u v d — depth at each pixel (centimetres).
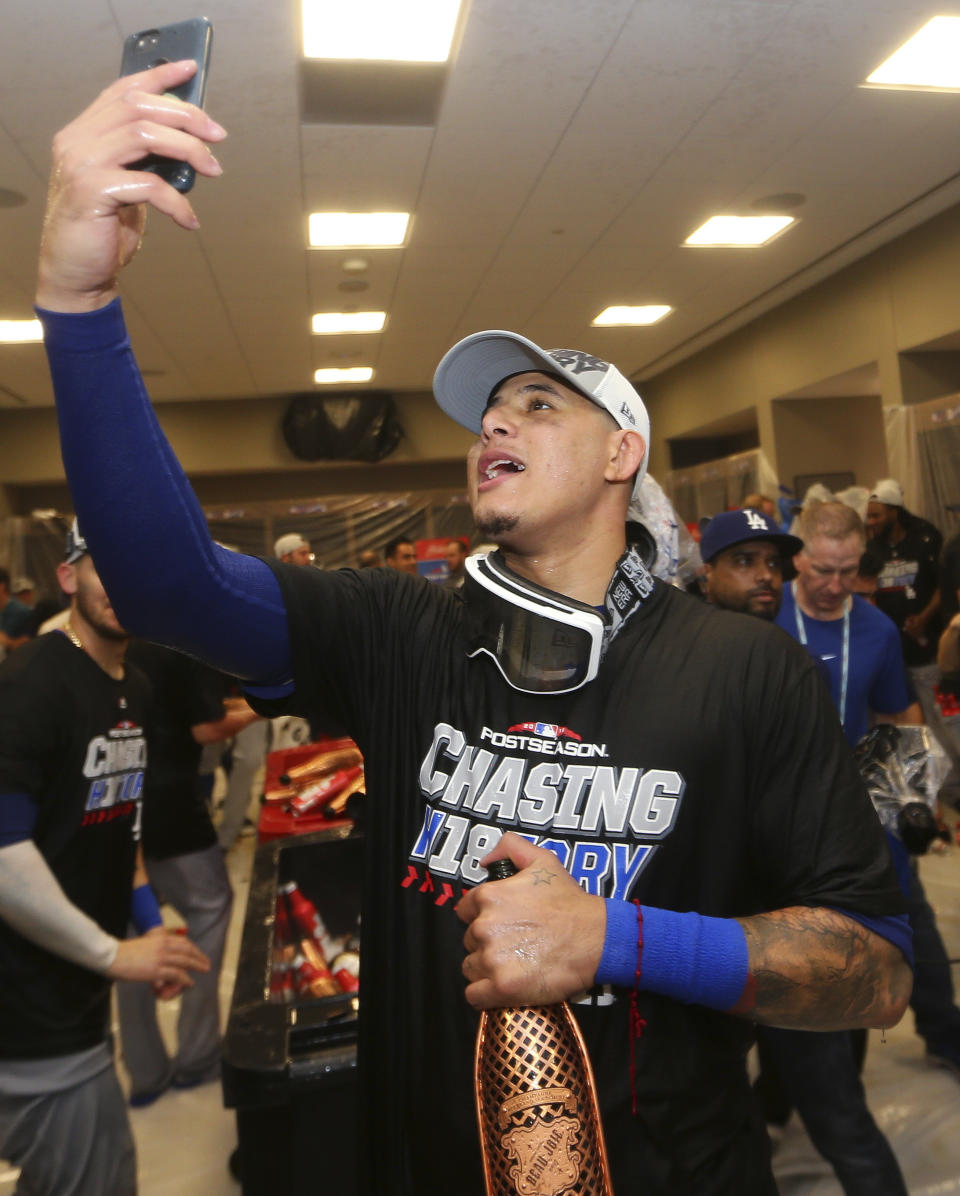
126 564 72
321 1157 141
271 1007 151
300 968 191
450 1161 78
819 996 75
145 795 249
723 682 82
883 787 150
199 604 76
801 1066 168
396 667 90
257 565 84
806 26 401
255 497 1221
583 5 376
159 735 249
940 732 445
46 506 1148
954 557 417
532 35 393
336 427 1116
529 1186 65
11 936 143
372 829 89
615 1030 77
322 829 241
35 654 154
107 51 382
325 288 719
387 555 687
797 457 912
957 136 523
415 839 86
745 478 862
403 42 399
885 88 459
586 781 80
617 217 611
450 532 1147
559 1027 70
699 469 944
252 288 702
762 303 855
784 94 461
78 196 63
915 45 423
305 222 585
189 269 653
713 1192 78
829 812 80
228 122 452
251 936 177
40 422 1080
